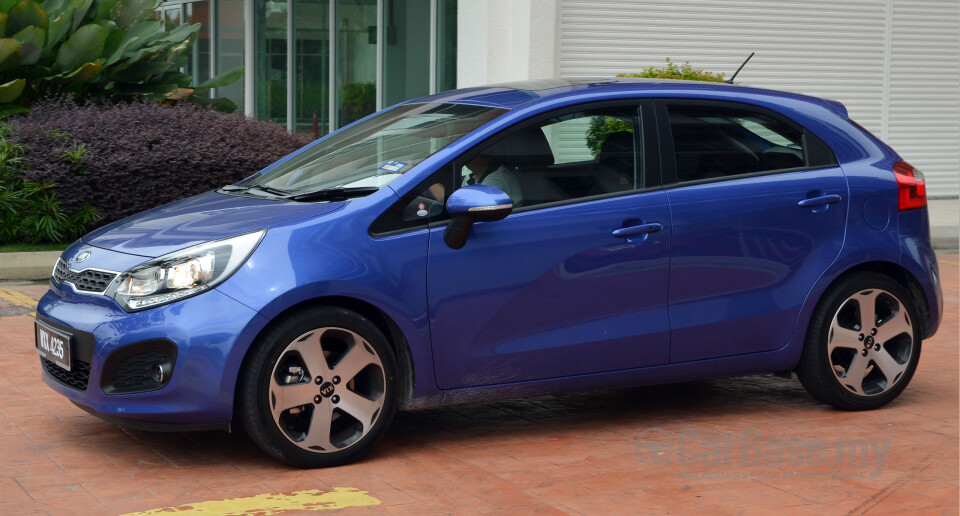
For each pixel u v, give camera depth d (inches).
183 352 174.4
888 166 225.0
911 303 225.3
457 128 202.2
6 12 486.3
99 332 179.5
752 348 213.8
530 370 197.5
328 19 725.9
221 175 445.1
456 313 190.7
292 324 179.3
